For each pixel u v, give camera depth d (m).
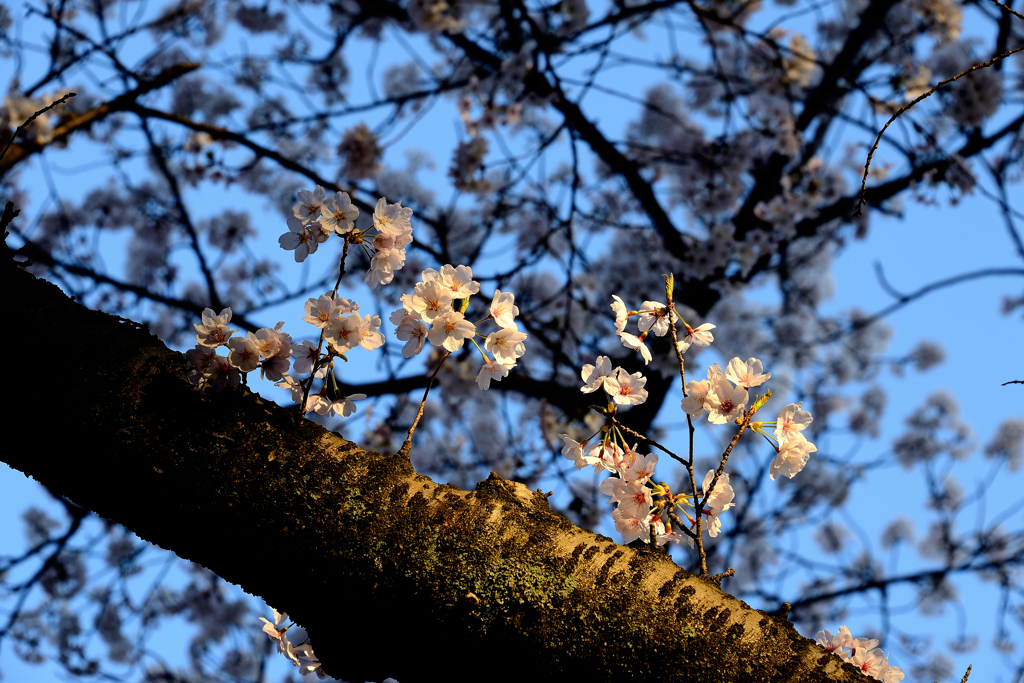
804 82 5.89
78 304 1.50
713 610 1.17
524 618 1.16
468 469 6.48
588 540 1.24
